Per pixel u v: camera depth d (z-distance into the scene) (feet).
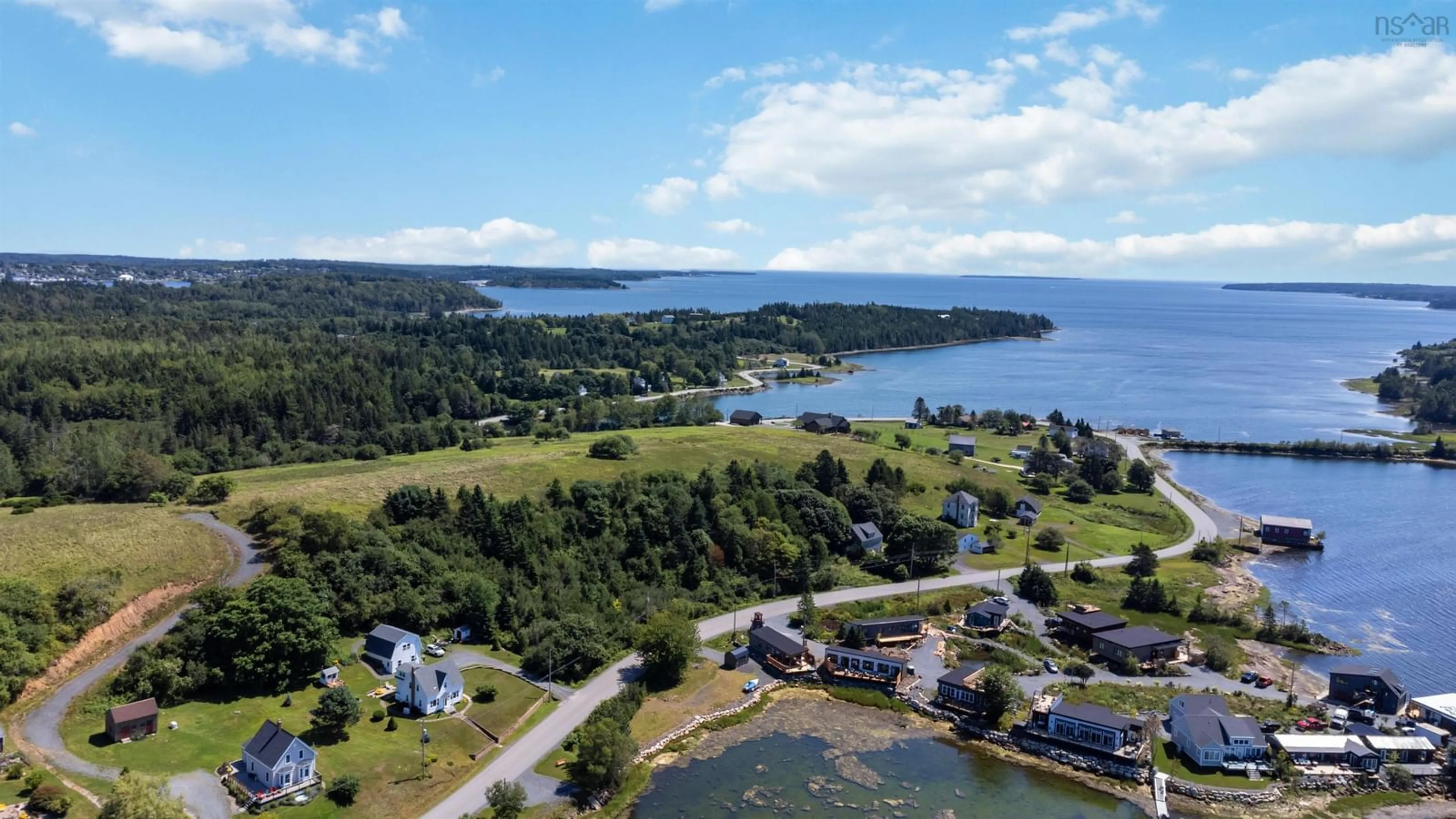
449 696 287.89
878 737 291.17
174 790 227.40
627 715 286.25
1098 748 275.59
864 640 349.41
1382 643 364.17
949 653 344.90
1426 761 270.26
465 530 390.63
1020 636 359.05
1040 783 265.54
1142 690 314.76
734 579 407.44
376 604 336.29
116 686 271.28
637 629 331.16
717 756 277.23
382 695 291.17
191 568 341.21
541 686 306.96
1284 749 270.46
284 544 359.25
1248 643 360.48
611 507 431.43
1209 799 254.88
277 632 288.71
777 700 315.78
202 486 424.87
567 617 336.90
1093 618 362.33
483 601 343.05
